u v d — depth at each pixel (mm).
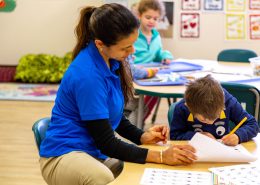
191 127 1905
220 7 5523
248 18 5531
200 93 1635
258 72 2990
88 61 1643
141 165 1484
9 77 5938
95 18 1600
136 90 2643
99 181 1544
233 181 1314
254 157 1474
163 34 5656
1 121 4309
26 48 6137
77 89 1609
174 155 1471
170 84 2734
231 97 1915
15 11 6039
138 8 3473
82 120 1635
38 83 5871
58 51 6117
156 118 4492
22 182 2957
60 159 1627
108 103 1680
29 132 4008
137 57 3447
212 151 1480
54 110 1740
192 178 1351
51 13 6023
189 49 5688
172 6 5570
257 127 1790
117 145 1571
